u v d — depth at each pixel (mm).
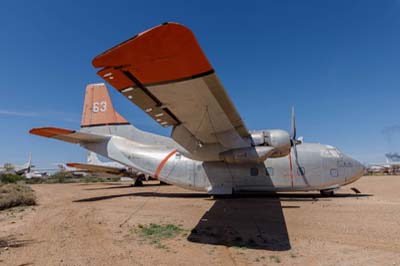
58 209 9352
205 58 4281
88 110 15211
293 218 7094
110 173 22516
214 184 11805
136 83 5016
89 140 13805
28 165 48906
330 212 7758
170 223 6793
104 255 4367
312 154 11406
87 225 6707
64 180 38312
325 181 11219
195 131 8594
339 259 4012
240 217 7398
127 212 8484
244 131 8914
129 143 13625
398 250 4410
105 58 4164
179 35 3682
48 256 4344
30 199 10656
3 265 3957
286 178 11352
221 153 9812
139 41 3773
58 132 11508
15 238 5500
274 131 9641
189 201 10969
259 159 9445
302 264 3828
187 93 5566
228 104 6328
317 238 5191
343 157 11367
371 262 3871
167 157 12617
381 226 6023
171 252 4484
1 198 10188
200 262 3979
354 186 16547
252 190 11539
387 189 14531
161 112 7016
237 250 4543
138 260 4105
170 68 4523
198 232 5855
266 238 5270
